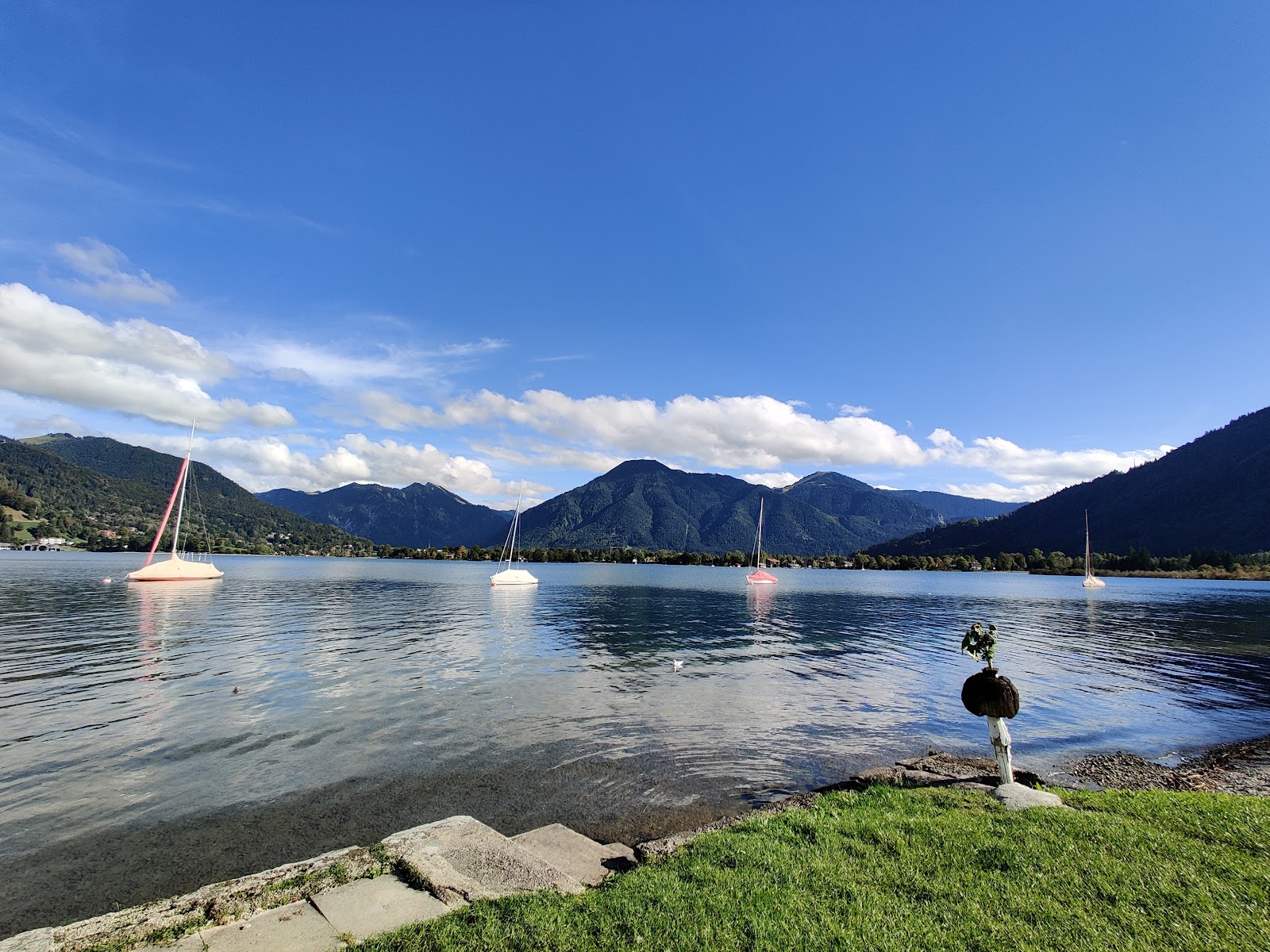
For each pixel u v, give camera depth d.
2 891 9.44
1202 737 19.06
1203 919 6.65
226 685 23.75
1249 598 90.94
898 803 10.79
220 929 6.71
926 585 130.00
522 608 60.41
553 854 9.89
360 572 138.50
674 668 28.72
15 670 26.09
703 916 6.77
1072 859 8.09
